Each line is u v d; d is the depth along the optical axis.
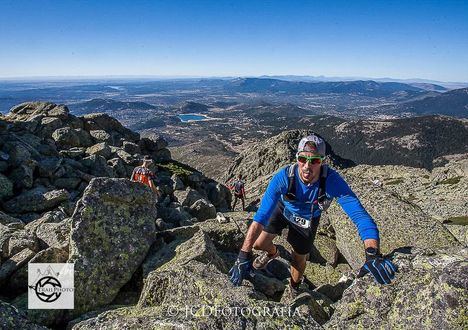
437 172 33.97
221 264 9.71
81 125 33.19
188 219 16.62
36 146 22.94
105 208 9.88
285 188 6.21
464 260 5.18
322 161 5.84
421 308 5.06
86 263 8.92
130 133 36.34
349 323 5.56
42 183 18.39
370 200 12.57
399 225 11.35
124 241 9.73
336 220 12.61
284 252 12.20
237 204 31.55
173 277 7.52
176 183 25.58
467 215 22.45
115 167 24.56
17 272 9.12
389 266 5.41
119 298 9.16
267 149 52.47
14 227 12.07
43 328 6.02
